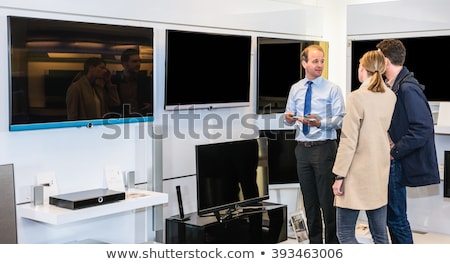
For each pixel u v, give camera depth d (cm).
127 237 404
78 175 365
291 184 502
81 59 350
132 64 382
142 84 391
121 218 398
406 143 365
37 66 328
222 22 462
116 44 371
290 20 526
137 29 384
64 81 342
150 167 412
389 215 380
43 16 337
